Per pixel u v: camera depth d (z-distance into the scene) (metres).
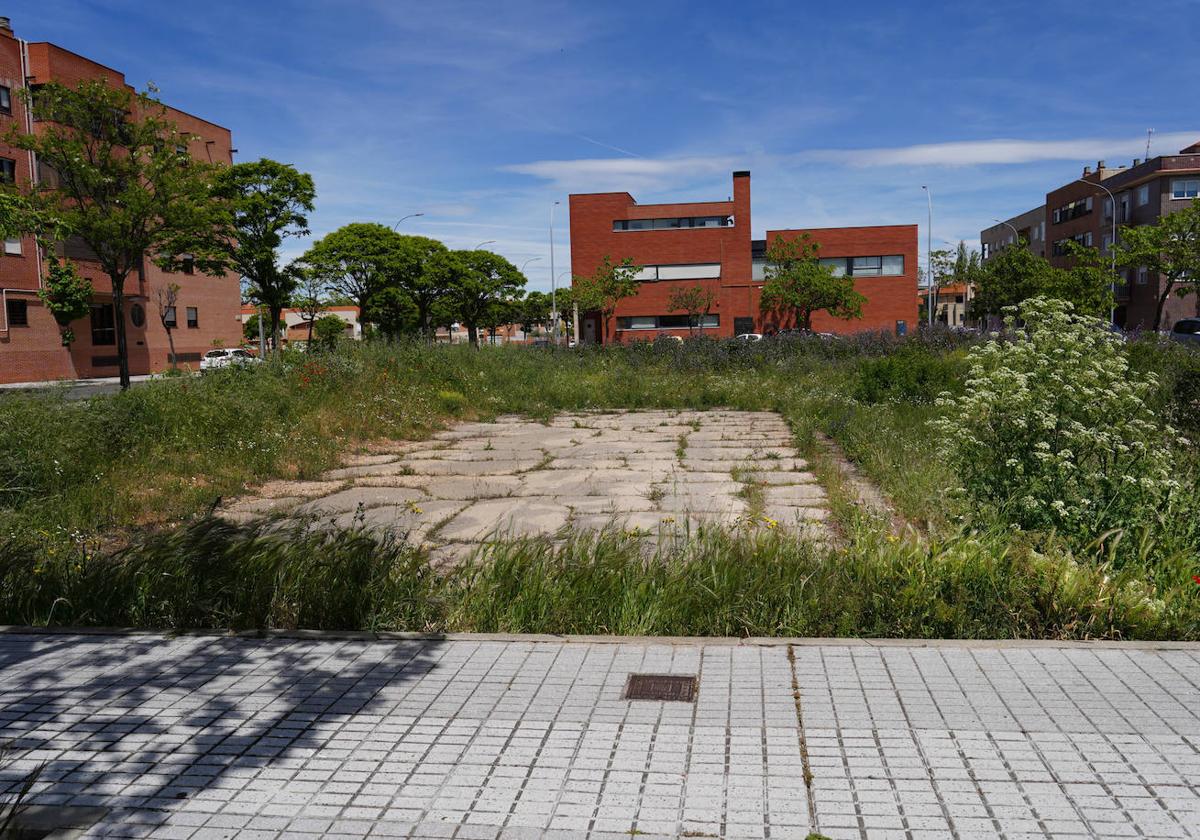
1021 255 48.59
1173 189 53.00
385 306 42.44
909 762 2.95
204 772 3.00
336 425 12.36
